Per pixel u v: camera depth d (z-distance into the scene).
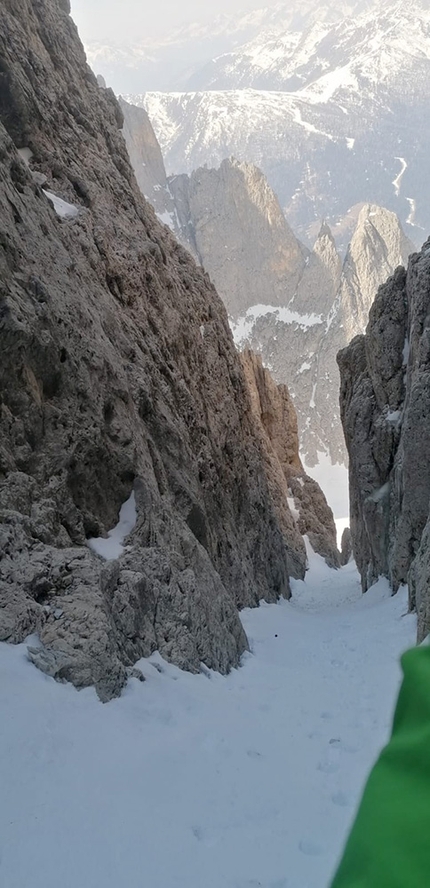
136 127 149.50
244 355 54.72
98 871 4.84
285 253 152.00
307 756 7.63
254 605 21.69
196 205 151.12
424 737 0.74
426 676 0.78
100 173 20.31
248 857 5.29
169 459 16.30
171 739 7.27
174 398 18.86
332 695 10.69
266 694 10.71
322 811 6.16
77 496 12.02
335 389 148.38
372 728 8.65
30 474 11.04
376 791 0.73
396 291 26.94
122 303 17.81
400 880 0.66
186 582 12.22
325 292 151.62
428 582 14.13
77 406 12.17
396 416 26.59
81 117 21.03
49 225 14.10
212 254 149.75
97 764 6.22
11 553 9.06
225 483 23.00
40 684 7.29
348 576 43.25
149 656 10.02
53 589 8.98
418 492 22.00
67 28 23.11
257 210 151.12
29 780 5.64
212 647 12.05
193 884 4.89
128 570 10.84
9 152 13.31
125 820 5.47
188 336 22.22
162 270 21.61
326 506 55.12
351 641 15.95
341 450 145.00
